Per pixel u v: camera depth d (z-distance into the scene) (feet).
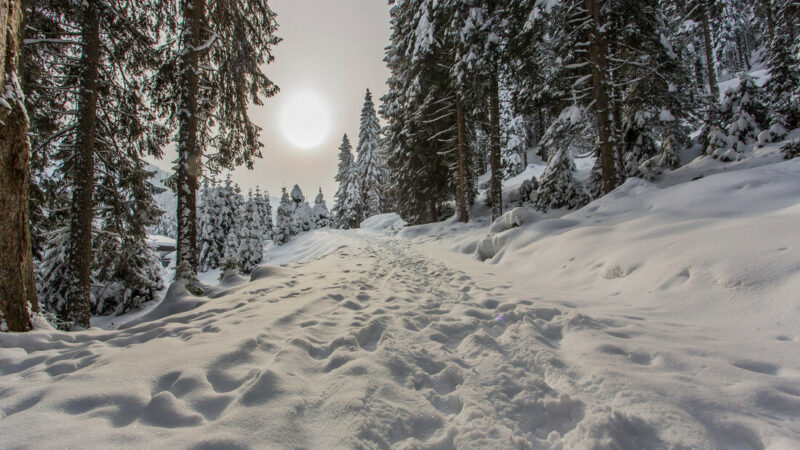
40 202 29.25
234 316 13.76
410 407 7.16
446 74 55.31
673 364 8.60
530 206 56.85
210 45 29.58
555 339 11.12
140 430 6.05
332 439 5.99
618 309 14.19
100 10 26.25
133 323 18.26
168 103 32.12
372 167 136.05
